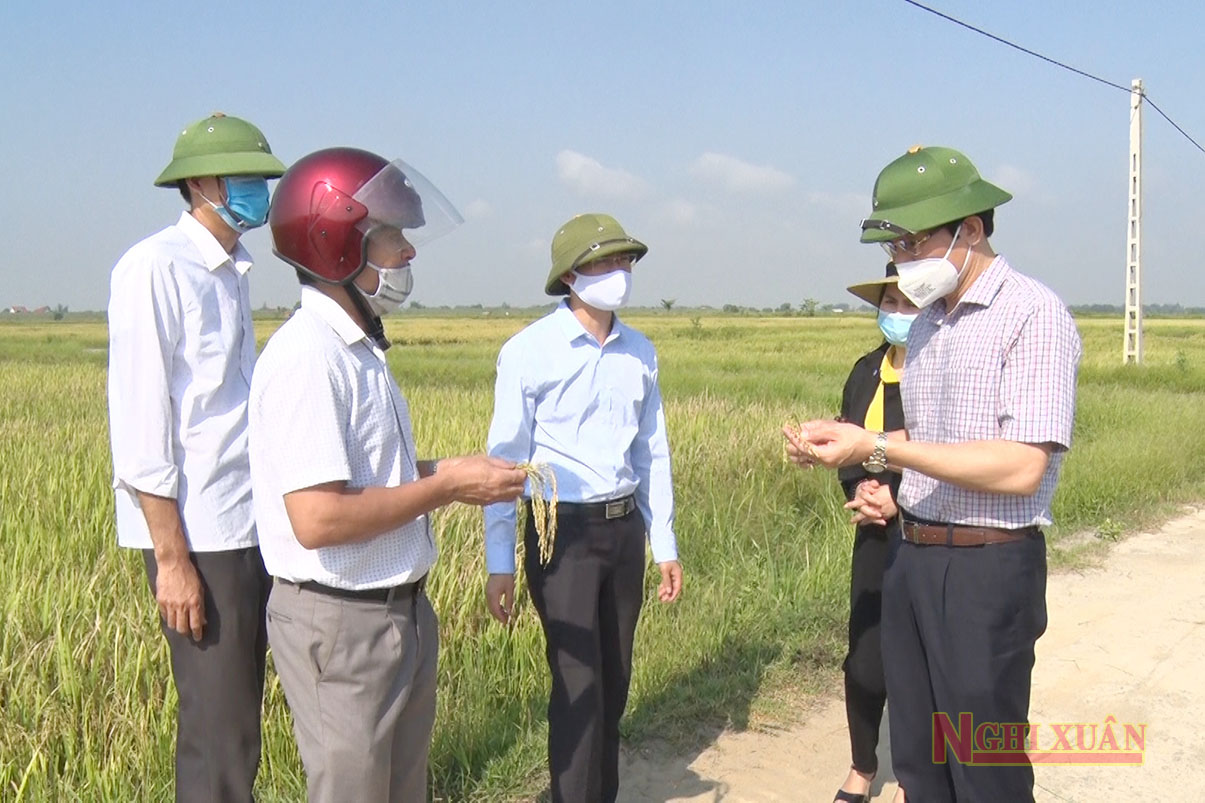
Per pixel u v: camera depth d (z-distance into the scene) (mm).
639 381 3465
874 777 4125
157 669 3912
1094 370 22234
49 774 3461
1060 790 3949
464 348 38031
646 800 3887
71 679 3670
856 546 3754
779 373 23297
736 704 4695
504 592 3453
